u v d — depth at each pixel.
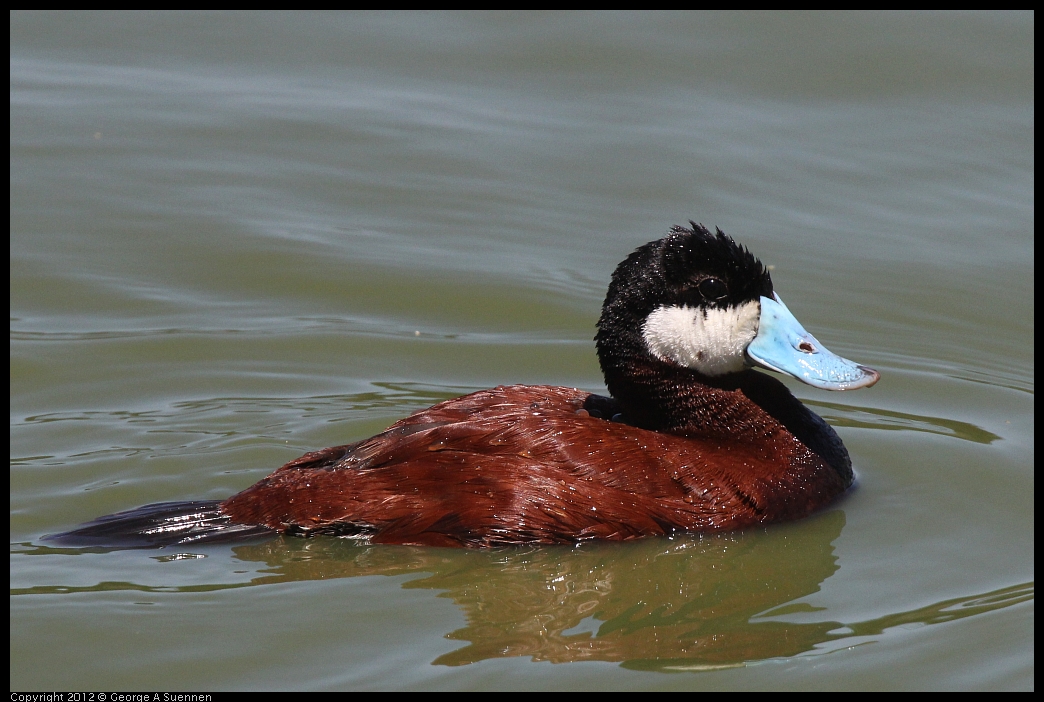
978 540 8.96
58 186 14.29
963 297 12.98
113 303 12.58
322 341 12.08
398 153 14.96
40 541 8.59
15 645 7.43
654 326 9.12
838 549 8.87
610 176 14.57
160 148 14.99
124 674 7.24
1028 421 10.96
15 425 10.41
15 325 12.10
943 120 15.27
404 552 8.40
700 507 8.69
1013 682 7.30
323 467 8.74
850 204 14.19
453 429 8.59
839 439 9.75
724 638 7.80
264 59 16.66
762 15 16.77
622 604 8.21
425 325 12.46
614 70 16.17
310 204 14.26
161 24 17.33
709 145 14.99
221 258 13.38
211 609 7.81
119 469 9.73
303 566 8.35
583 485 8.45
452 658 7.43
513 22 17.00
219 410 10.80
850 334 12.47
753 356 9.17
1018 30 16.47
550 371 11.82
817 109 15.53
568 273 13.29
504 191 14.39
